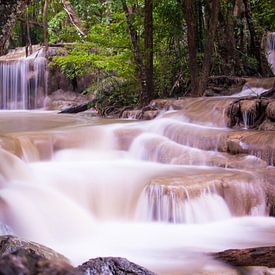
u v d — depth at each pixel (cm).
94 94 1672
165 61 1392
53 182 647
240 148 729
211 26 1195
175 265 403
